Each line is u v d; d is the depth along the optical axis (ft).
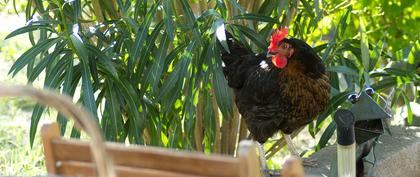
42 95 3.92
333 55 11.02
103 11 10.82
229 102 9.55
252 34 10.12
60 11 9.51
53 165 4.92
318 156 10.04
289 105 9.78
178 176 4.53
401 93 11.14
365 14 13.00
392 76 10.93
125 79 9.71
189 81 9.63
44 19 9.96
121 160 4.66
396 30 12.88
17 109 17.53
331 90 10.68
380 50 11.16
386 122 10.12
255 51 11.73
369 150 8.87
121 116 9.60
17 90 3.89
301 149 15.40
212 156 4.36
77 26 9.52
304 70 9.66
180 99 10.73
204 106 10.43
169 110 9.78
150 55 9.96
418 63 11.25
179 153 4.47
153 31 9.64
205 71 9.61
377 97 10.89
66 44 9.48
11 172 13.05
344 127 7.46
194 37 9.35
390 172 9.80
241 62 10.49
